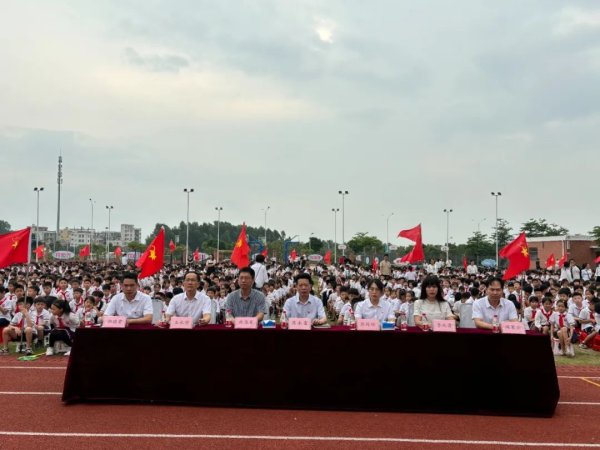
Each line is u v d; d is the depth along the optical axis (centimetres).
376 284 989
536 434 704
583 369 1223
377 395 788
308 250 9081
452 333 792
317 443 659
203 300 946
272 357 803
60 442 657
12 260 1374
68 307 1366
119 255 5938
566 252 5791
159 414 768
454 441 673
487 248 7331
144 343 822
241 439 670
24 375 1067
